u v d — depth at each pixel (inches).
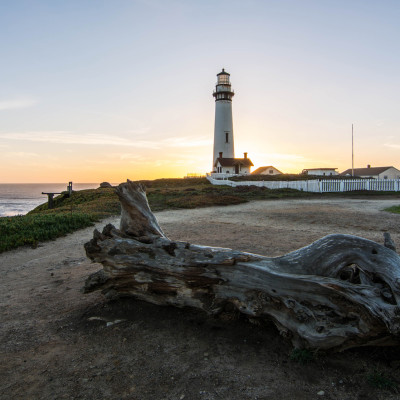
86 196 1018.7
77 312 157.1
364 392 92.0
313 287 110.7
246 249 278.4
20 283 212.8
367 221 422.6
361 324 100.9
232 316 138.6
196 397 92.7
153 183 1868.8
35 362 114.1
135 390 97.0
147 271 143.8
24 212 1453.0
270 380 99.1
